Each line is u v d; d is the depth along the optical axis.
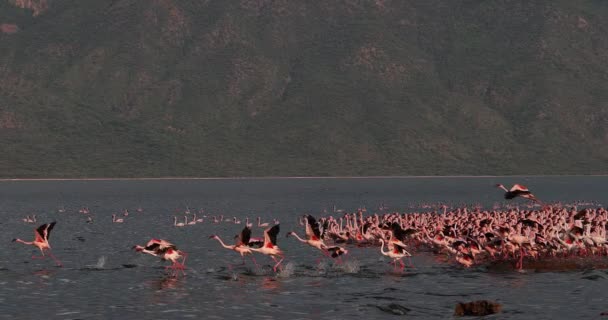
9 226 105.00
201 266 54.69
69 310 39.75
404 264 53.75
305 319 37.25
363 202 182.75
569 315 37.22
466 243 52.50
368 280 47.34
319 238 47.53
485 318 36.78
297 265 54.66
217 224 107.44
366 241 70.06
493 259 53.53
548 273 48.16
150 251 48.56
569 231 53.16
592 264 50.69
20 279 49.12
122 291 44.62
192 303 41.09
